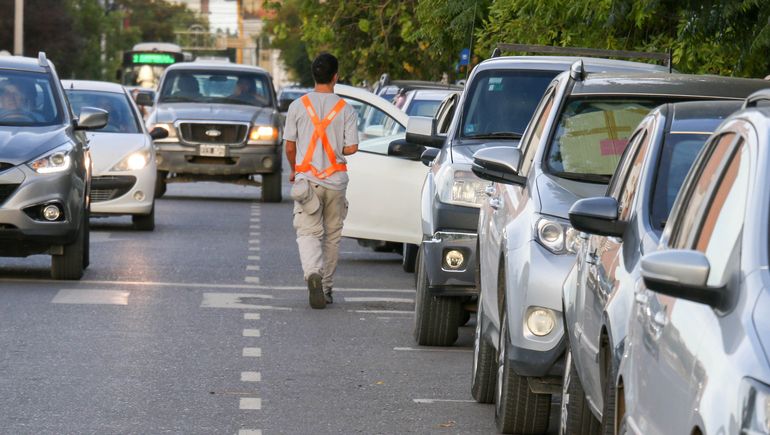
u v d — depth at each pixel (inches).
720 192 509.4
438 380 1035.9
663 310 511.2
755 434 394.9
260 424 870.4
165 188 2864.2
